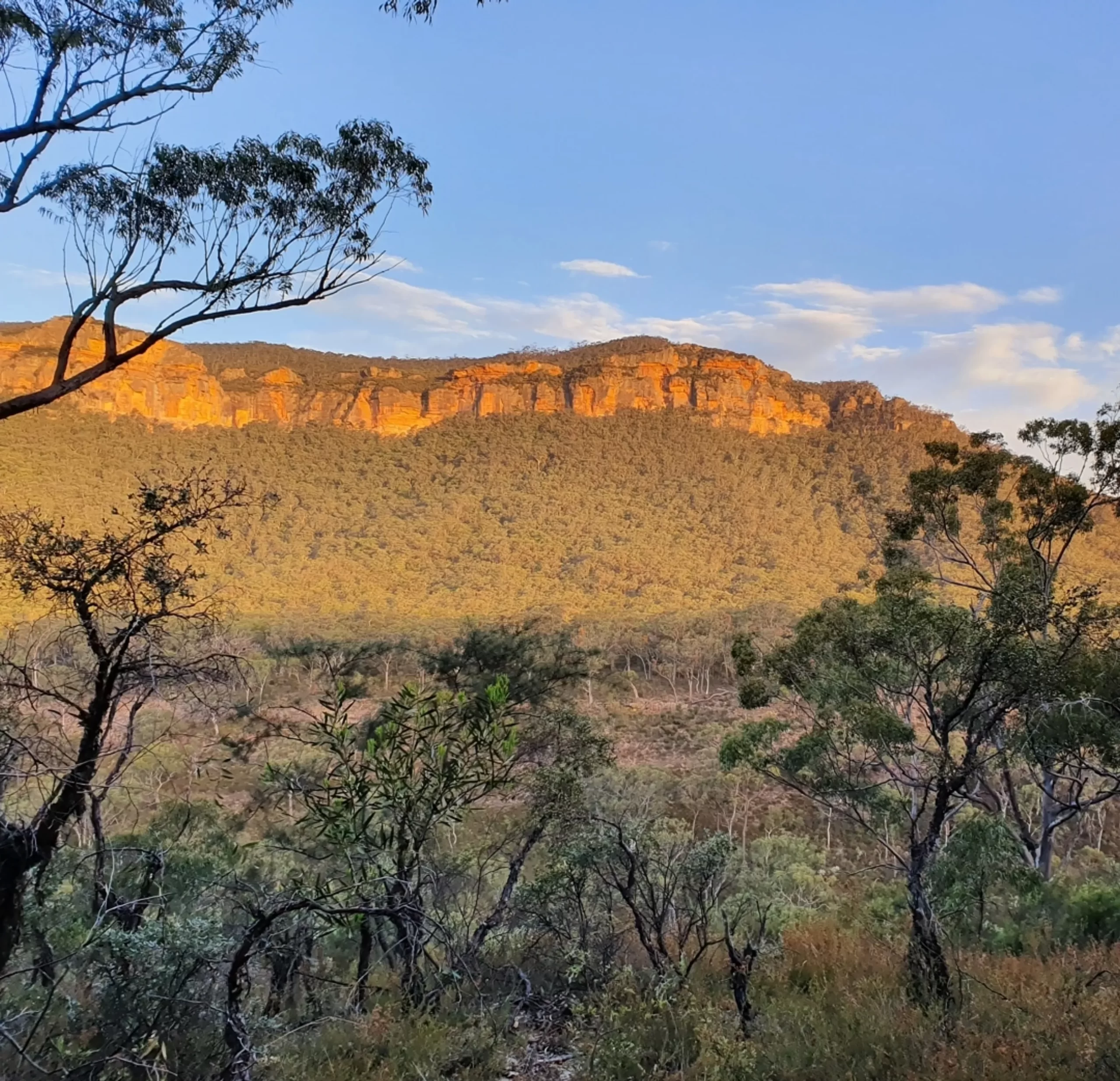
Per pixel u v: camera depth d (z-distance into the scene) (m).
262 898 4.67
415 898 4.39
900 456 127.19
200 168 5.22
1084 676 5.07
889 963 5.35
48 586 3.63
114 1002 3.63
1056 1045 3.63
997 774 11.33
